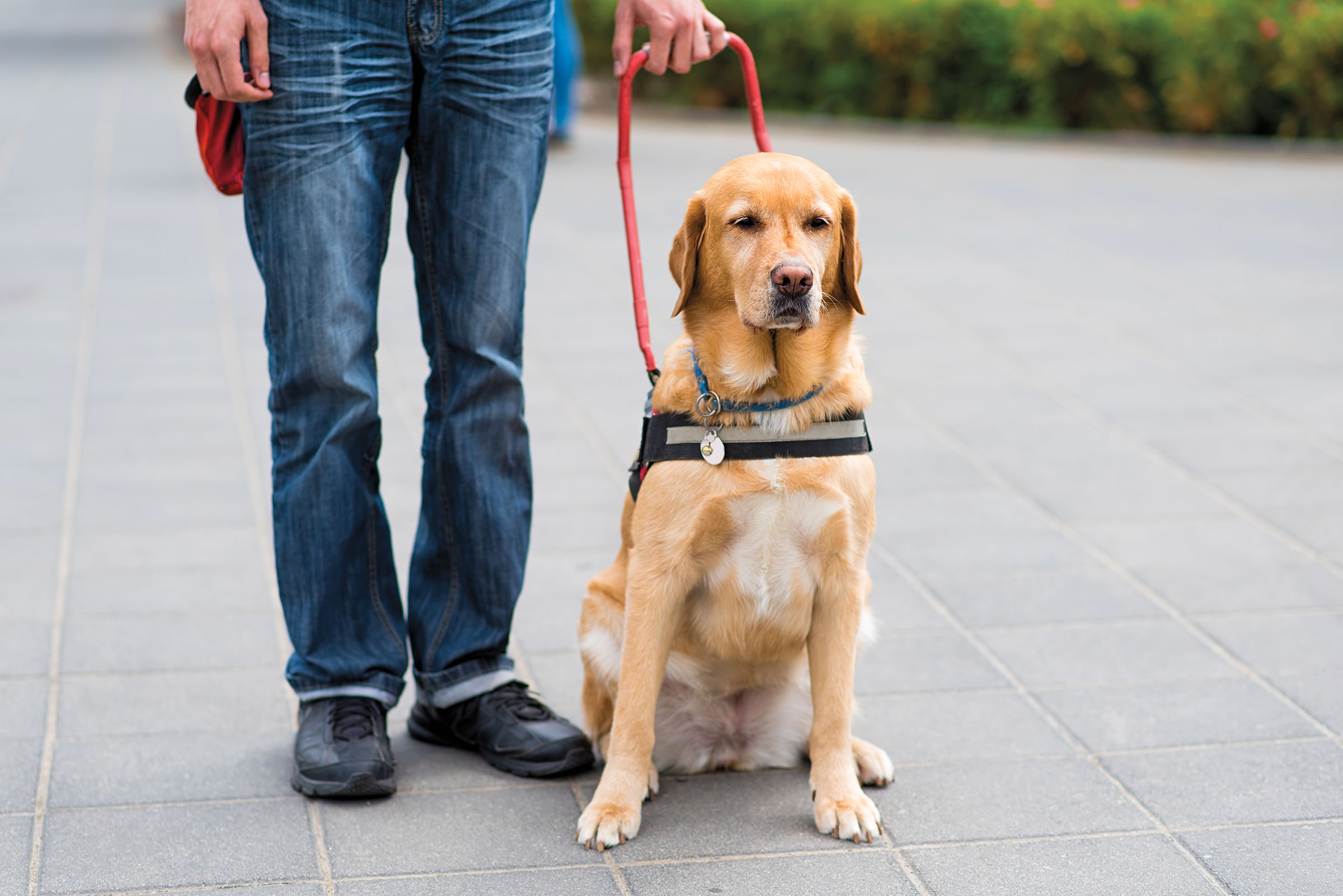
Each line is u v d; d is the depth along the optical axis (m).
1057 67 14.40
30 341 6.50
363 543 2.96
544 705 3.06
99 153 12.07
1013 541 4.31
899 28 14.89
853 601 2.80
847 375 2.81
